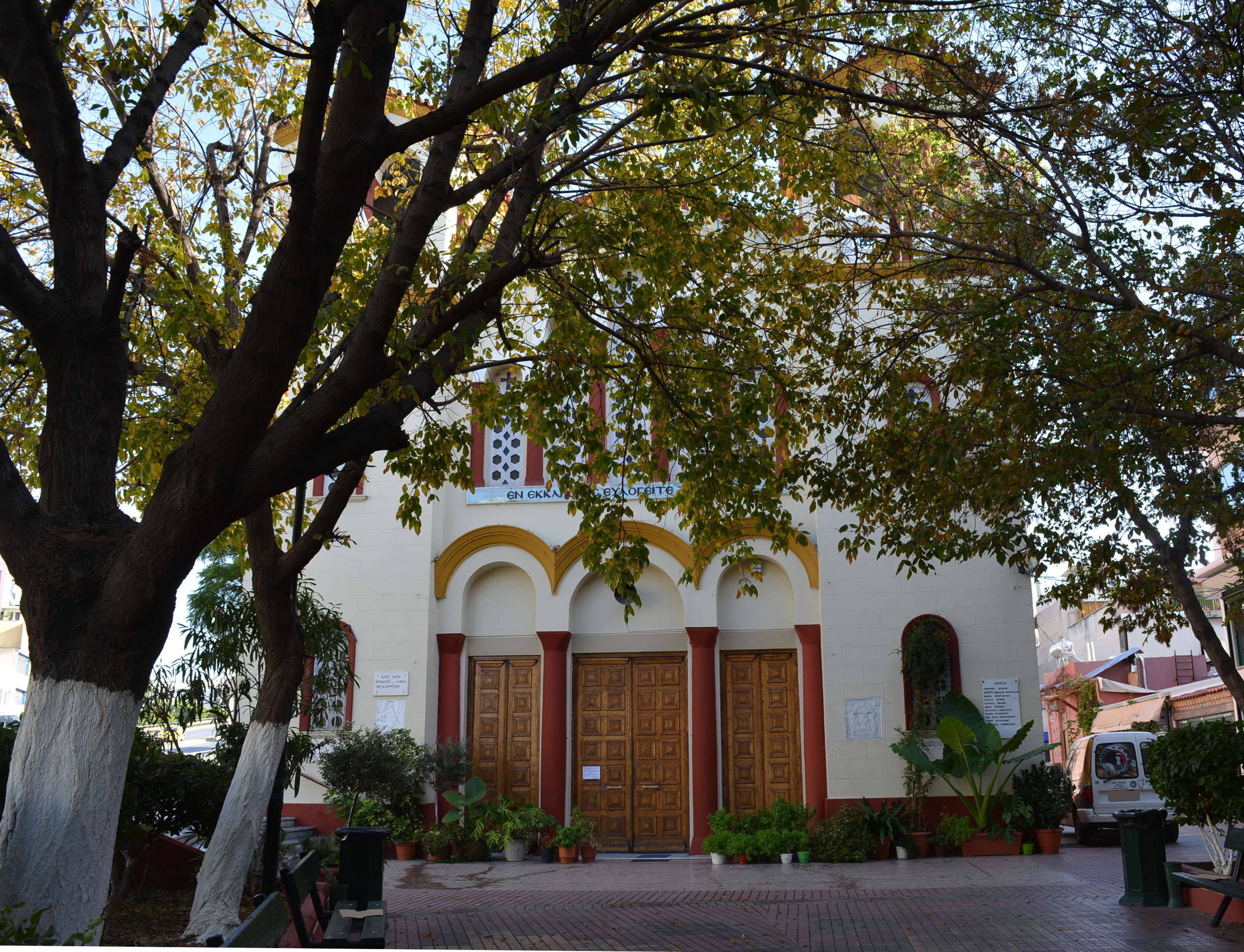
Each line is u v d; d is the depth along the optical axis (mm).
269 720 9781
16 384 9891
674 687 19312
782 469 11688
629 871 16281
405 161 12289
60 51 7246
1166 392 11227
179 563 5809
